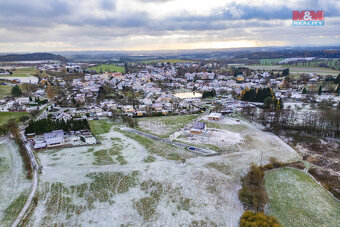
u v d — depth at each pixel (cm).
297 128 10806
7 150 8150
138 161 7544
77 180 6344
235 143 9262
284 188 6162
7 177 6353
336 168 7288
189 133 10456
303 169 7256
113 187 6081
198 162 7544
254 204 5281
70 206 5291
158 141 9400
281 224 4803
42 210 5116
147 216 5025
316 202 5609
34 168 6931
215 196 5753
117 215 5047
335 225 4847
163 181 6369
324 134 10062
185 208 5300
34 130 9788
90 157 7781
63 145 8781
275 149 8762
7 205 5212
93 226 4716
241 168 7194
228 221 4878
